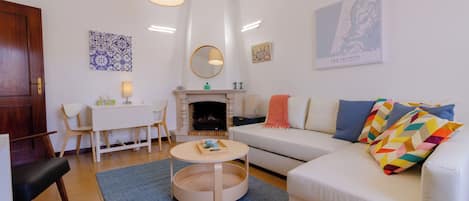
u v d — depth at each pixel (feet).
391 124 6.57
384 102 7.60
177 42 15.12
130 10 13.34
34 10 10.30
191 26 14.58
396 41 8.02
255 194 7.14
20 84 10.02
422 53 7.48
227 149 6.97
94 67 12.34
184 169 7.67
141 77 13.89
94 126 10.62
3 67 9.59
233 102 14.20
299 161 7.73
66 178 8.61
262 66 13.25
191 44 14.64
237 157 6.35
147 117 12.19
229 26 14.65
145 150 12.44
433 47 7.25
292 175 5.16
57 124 11.51
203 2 14.52
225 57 14.46
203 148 6.93
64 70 11.57
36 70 10.40
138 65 13.75
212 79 14.57
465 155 3.75
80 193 7.43
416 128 5.08
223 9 14.44
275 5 12.25
